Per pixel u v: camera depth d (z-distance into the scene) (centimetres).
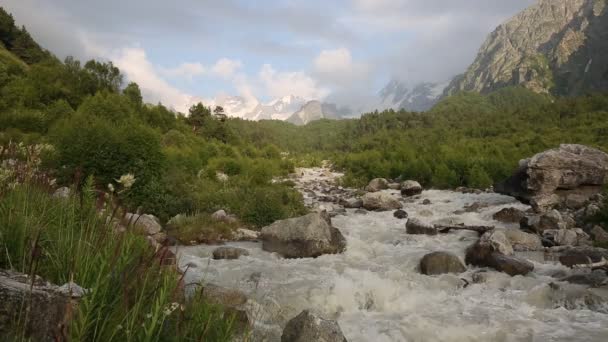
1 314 287
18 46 10544
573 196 1748
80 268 345
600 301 776
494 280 930
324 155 11206
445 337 666
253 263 1105
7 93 5766
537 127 9188
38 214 464
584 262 1038
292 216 1805
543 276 959
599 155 1905
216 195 1850
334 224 1723
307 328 525
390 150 5747
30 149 575
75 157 1414
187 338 323
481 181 2989
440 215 1928
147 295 320
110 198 425
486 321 726
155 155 1648
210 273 977
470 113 17450
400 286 895
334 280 920
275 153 8462
